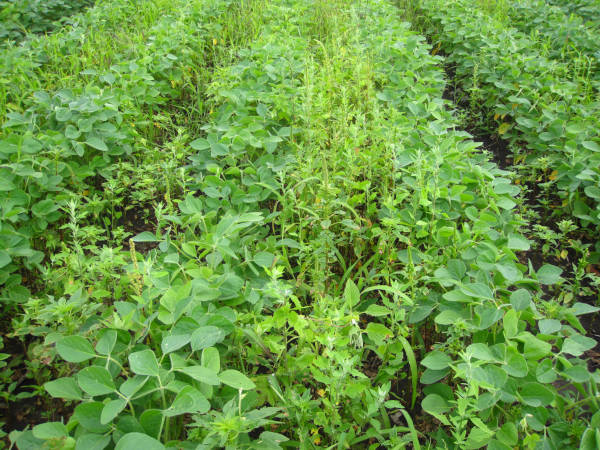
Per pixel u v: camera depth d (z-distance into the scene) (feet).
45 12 25.13
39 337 8.45
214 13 21.15
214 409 5.83
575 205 11.59
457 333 6.64
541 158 12.86
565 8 25.76
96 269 7.89
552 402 5.76
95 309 7.13
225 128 12.20
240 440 5.46
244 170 10.80
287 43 16.66
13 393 7.70
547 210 12.91
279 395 6.05
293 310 6.24
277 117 13.29
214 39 18.69
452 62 22.77
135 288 6.68
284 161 11.42
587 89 16.31
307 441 5.93
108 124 12.41
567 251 11.44
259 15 21.94
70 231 10.62
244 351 7.22
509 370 5.90
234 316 6.66
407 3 28.14
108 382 5.32
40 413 7.48
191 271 7.24
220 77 15.58
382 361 8.00
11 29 23.54
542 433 5.83
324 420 5.86
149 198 12.29
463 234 8.47
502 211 9.92
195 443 5.31
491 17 23.59
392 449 5.56
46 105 12.57
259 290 7.43
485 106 18.02
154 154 13.08
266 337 6.75
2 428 7.22
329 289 9.03
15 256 9.09
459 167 10.36
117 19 21.18
